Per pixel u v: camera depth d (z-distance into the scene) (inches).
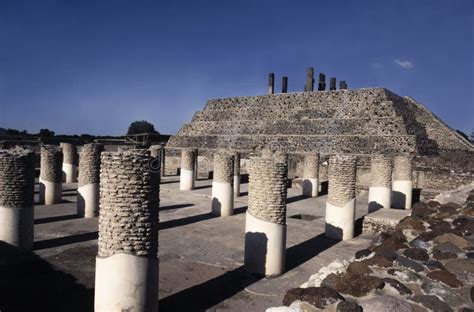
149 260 292.2
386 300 235.9
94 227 569.0
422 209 442.3
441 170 948.0
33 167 462.6
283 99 1846.7
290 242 535.5
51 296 334.0
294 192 1027.3
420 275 277.0
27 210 450.0
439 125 1691.7
